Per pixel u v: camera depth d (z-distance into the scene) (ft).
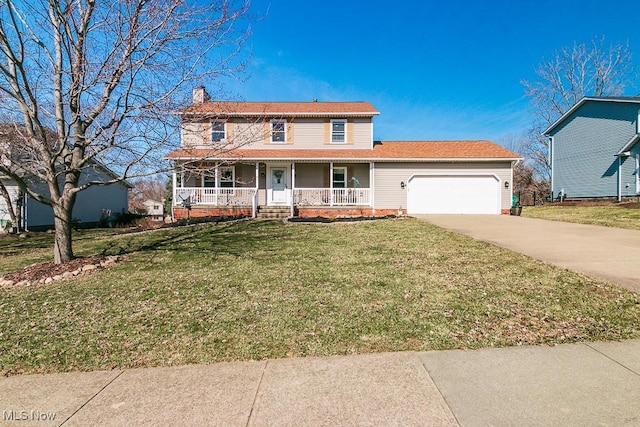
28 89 19.35
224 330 11.92
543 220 41.78
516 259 20.25
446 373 8.96
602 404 7.52
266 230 36.04
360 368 9.36
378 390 8.30
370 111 55.88
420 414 7.38
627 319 11.89
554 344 10.43
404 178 52.90
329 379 8.86
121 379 9.21
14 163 20.27
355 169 56.44
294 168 55.83
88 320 13.08
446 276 17.43
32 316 13.61
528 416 7.20
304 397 8.11
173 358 10.23
